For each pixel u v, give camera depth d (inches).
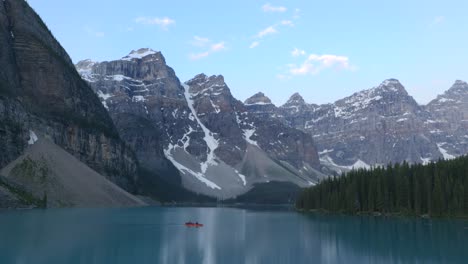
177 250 3508.9
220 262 3063.5
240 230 5157.5
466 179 6973.4
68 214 6535.4
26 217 5659.5
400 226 5531.5
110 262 2933.1
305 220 6884.8
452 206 6894.7
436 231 4881.9
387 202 7864.2
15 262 2844.5
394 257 3275.1
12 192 7544.3
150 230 4918.8
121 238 4072.3
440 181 7126.0
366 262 3083.2
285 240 4183.1
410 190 7677.2
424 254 3385.8
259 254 3385.8
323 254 3395.7
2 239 3710.6
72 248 3385.8
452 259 3184.1
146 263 2945.4
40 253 3142.2
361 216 7672.2
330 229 5231.3
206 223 6323.8
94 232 4424.2
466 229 5093.5
